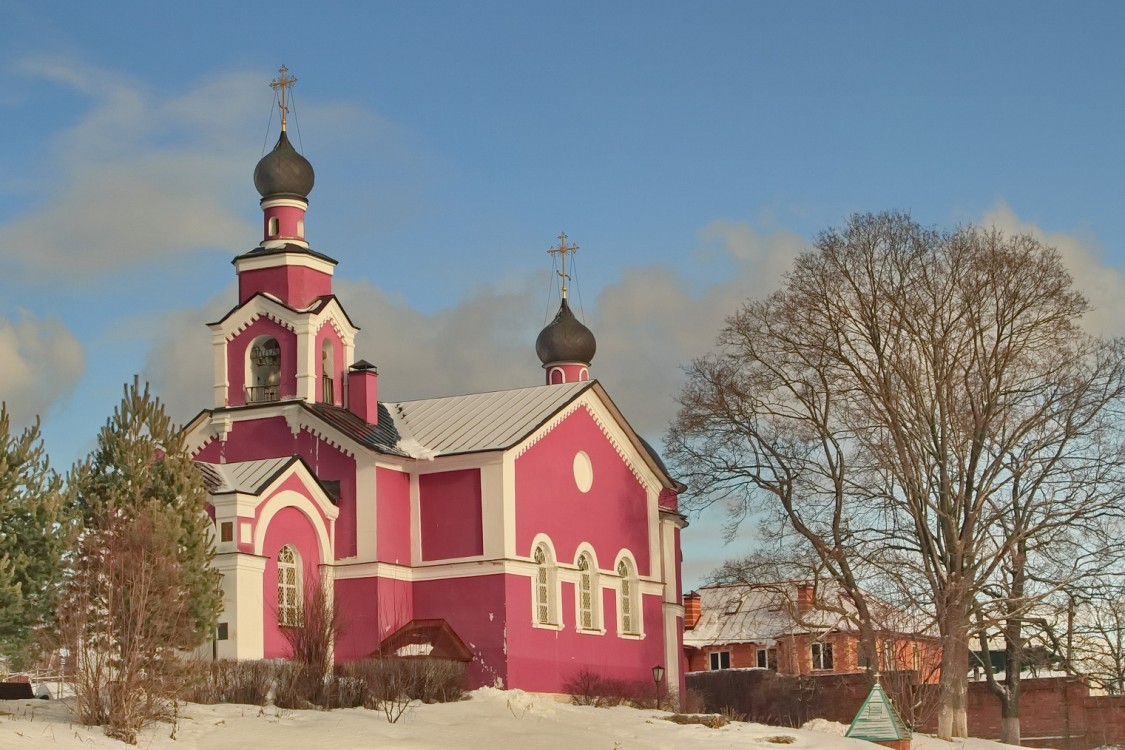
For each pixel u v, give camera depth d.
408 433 57.62
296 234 58.72
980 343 57.09
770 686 70.50
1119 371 56.31
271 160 58.66
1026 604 56.56
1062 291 56.44
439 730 39.50
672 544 65.75
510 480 54.78
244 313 57.38
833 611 56.84
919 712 58.06
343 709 42.00
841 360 57.12
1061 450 56.03
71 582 36.59
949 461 57.41
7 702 37.28
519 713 44.47
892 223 57.22
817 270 57.41
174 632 36.34
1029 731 66.44
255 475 51.03
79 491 39.78
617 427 61.97
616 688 55.25
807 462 58.12
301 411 55.25
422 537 55.28
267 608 49.53
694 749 39.91
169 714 36.81
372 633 53.09
